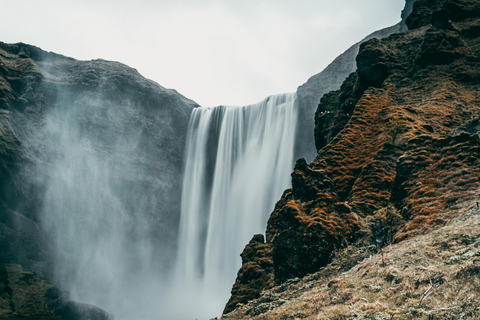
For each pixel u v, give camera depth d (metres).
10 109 103.19
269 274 41.41
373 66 64.06
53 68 120.44
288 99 104.12
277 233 37.41
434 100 53.50
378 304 18.42
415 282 19.53
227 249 101.81
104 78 117.31
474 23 68.44
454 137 39.25
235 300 39.88
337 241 33.72
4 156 93.31
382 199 39.41
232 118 113.75
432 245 23.80
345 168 45.56
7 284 84.12
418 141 43.06
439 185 34.62
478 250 20.14
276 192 96.38
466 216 27.72
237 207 103.31
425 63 62.41
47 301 83.81
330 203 37.53
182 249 111.62
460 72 58.62
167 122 120.75
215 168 112.19
